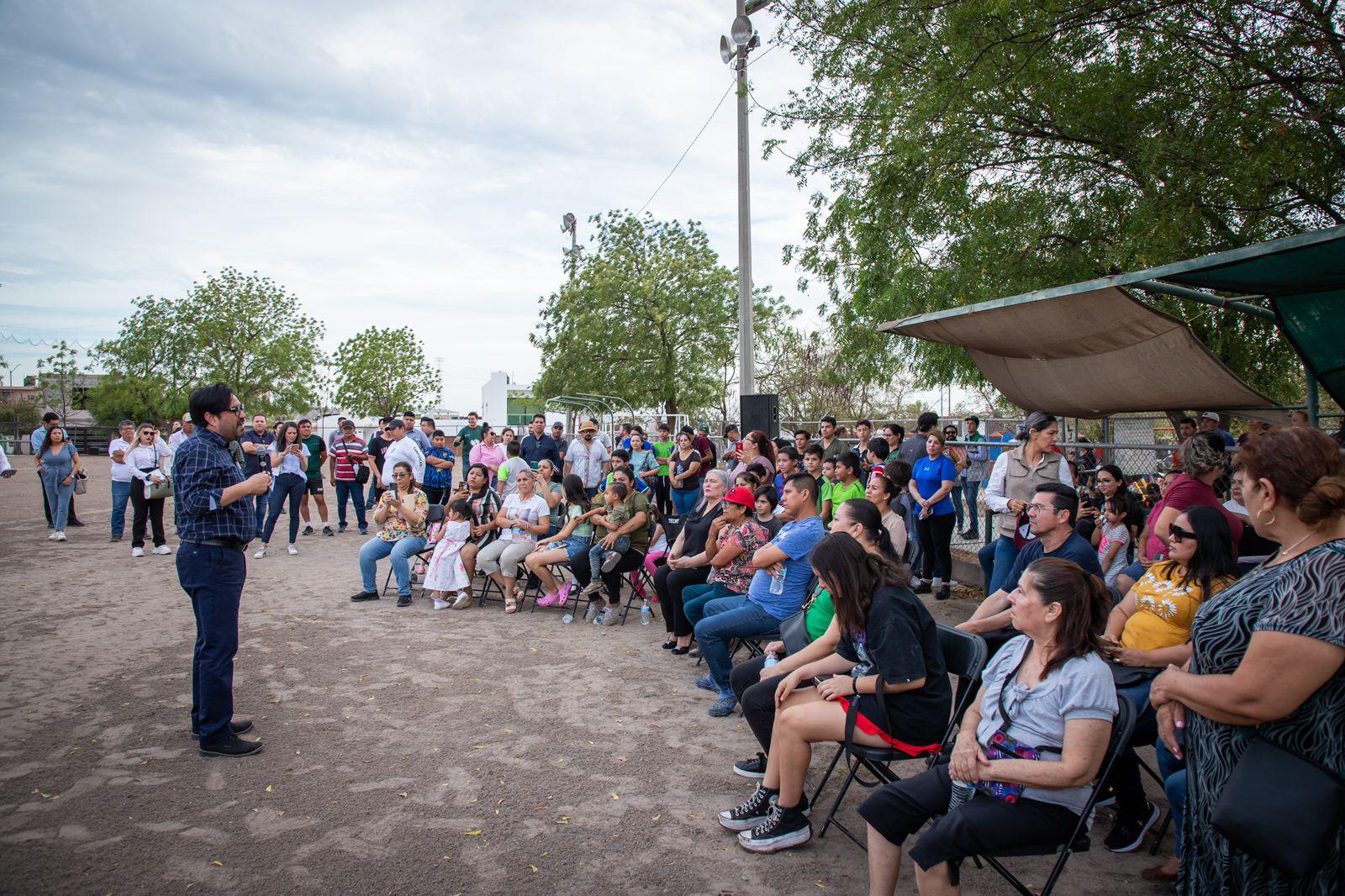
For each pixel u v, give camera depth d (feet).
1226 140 24.91
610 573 23.79
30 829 11.48
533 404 120.78
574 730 15.64
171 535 41.37
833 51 34.96
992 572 21.71
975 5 26.03
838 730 10.66
